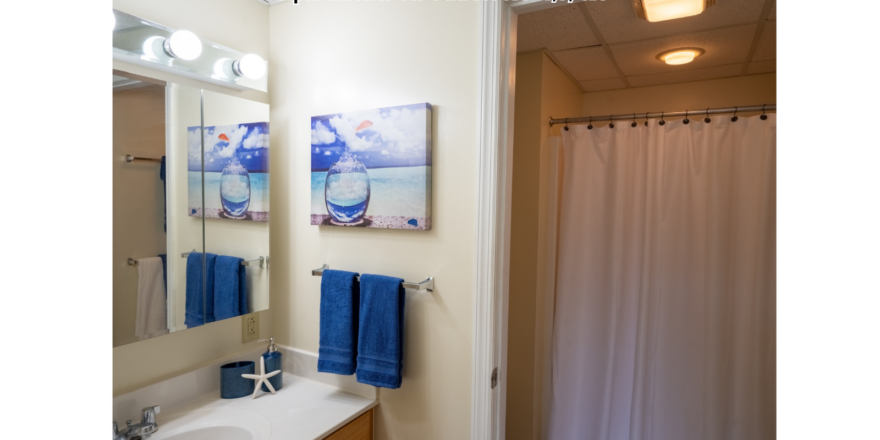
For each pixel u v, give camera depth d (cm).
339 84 168
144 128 138
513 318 244
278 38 182
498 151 137
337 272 161
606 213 225
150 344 148
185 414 151
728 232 199
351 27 164
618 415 228
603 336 228
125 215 135
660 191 212
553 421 237
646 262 215
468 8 141
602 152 225
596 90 307
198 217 154
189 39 142
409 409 157
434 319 150
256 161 172
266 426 145
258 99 181
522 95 233
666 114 211
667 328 209
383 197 154
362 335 153
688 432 206
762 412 194
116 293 133
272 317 190
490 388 139
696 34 202
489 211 138
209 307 159
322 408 157
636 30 198
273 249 188
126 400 140
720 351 200
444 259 147
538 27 195
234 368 163
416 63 151
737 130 197
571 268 232
